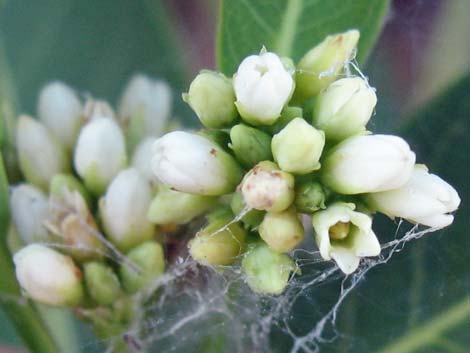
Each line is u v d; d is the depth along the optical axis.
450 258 0.06
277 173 0.05
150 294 0.06
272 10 0.06
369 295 0.06
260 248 0.05
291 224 0.05
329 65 0.05
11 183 0.06
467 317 0.06
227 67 0.06
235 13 0.06
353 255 0.05
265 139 0.05
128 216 0.06
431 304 0.06
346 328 0.06
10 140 0.06
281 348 0.06
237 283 0.06
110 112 0.06
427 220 0.05
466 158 0.06
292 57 0.06
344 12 0.06
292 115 0.05
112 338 0.06
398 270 0.06
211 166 0.05
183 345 0.06
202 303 0.06
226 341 0.06
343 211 0.05
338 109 0.05
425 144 0.06
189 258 0.06
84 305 0.06
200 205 0.05
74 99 0.06
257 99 0.05
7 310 0.06
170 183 0.05
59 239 0.06
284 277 0.05
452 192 0.05
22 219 0.06
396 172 0.05
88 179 0.06
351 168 0.05
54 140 0.06
